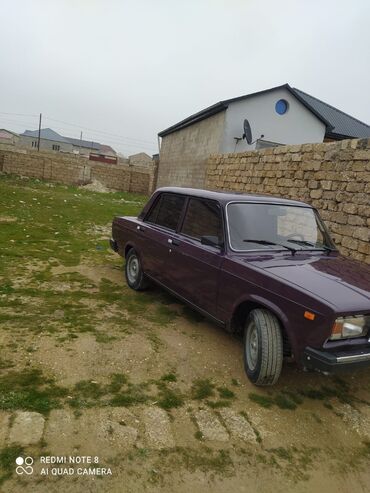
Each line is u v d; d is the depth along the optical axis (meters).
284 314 3.26
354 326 3.05
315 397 3.56
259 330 3.38
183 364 3.82
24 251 7.75
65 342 3.93
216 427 2.96
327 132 17.39
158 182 24.39
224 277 3.93
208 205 4.56
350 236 6.80
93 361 3.65
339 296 3.12
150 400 3.17
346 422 3.26
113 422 2.83
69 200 18.33
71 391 3.14
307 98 20.42
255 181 10.03
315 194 7.75
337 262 4.10
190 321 4.90
